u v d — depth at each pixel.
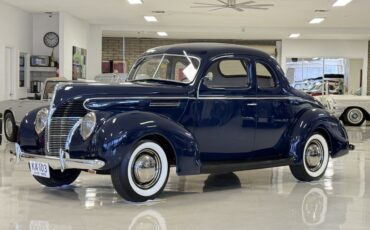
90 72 16.19
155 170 4.26
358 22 15.28
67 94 4.29
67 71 13.59
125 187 4.10
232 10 12.99
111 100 4.29
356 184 5.34
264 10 12.96
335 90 20.05
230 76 4.88
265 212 4.04
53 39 13.45
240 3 11.33
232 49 4.95
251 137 4.98
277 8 12.58
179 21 15.44
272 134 5.14
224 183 5.34
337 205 4.30
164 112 4.46
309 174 5.44
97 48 16.25
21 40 12.74
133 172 4.12
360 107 14.18
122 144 3.98
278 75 5.22
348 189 5.05
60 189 4.88
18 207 4.11
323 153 5.56
